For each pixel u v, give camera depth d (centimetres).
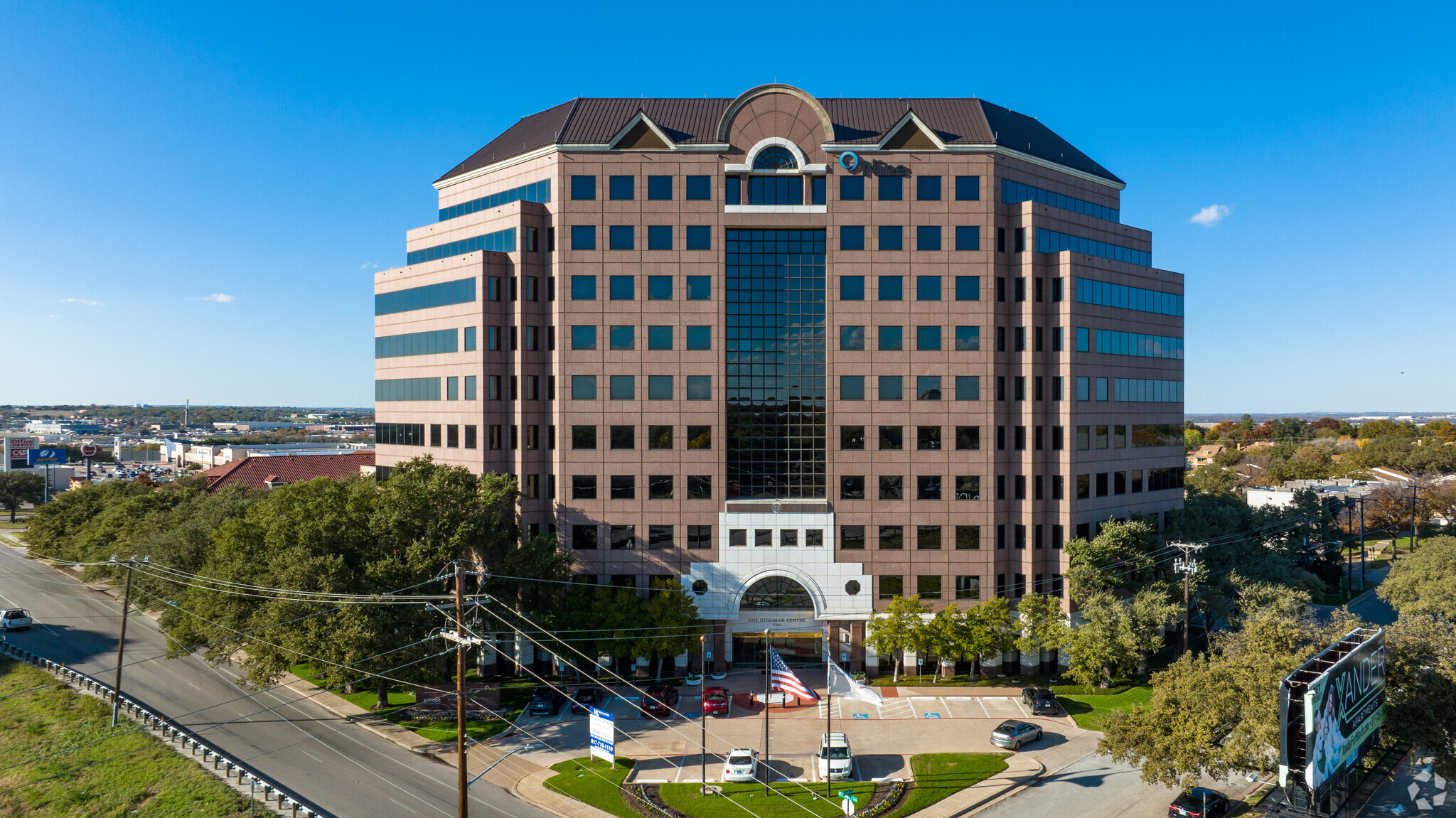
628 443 5744
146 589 5522
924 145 5778
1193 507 6581
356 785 3784
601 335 5756
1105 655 4847
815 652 5772
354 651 3994
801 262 5794
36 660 5688
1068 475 5694
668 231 5759
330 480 5416
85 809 3634
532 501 5803
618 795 3703
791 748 4328
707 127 5984
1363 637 3450
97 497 8588
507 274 5894
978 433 5709
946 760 4119
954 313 5725
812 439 5756
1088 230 6175
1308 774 2817
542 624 5119
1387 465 14412
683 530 5716
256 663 4272
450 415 6088
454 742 4359
